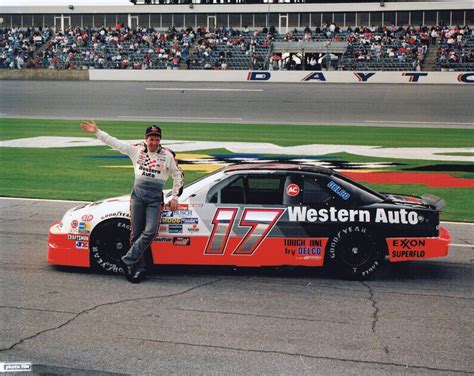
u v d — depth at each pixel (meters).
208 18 58.44
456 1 54.59
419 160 17.95
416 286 6.90
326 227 7.06
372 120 30.81
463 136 24.58
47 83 46.34
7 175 15.13
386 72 45.31
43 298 6.30
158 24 59.22
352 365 4.76
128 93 41.00
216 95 40.03
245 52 51.81
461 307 6.16
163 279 7.07
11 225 9.95
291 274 7.35
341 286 6.87
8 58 52.50
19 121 29.20
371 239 7.07
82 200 12.27
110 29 58.88
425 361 4.84
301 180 7.22
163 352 4.98
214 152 19.16
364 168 16.34
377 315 5.90
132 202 6.89
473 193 13.22
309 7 56.72
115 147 6.96
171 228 7.13
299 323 5.66
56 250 7.31
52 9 60.12
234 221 7.09
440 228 7.38
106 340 5.21
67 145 20.72
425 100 37.41
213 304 6.18
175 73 48.03
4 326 5.51
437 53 48.78
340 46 51.72
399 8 55.41
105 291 6.57
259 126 27.86
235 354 4.95
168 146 20.58
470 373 4.62
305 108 34.94
